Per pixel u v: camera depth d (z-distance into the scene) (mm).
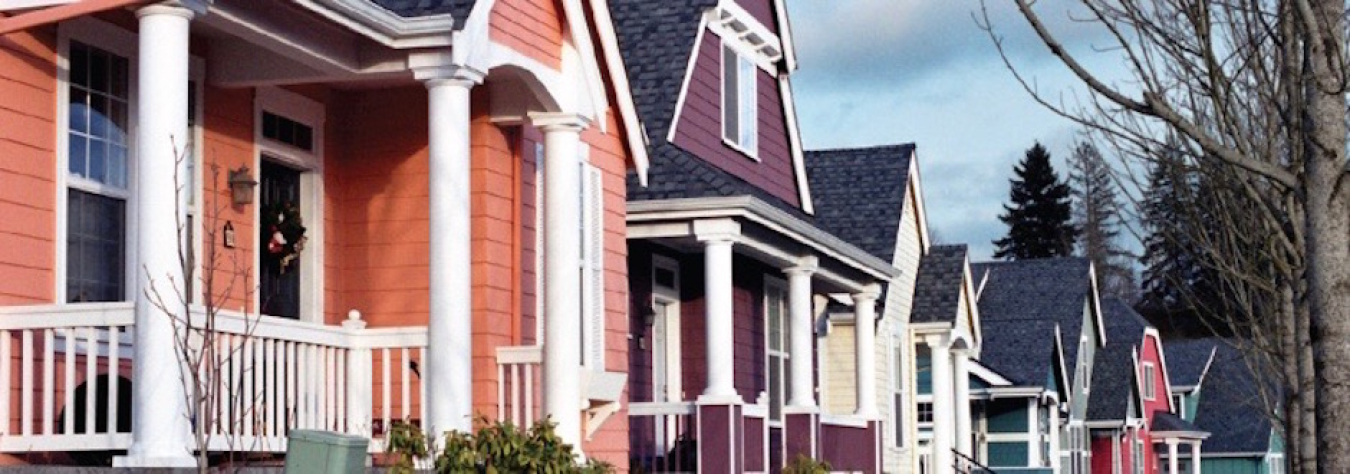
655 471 20000
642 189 19719
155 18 10570
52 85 11562
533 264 15516
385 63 13055
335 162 14828
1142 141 13453
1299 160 11117
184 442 10391
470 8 13016
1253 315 16516
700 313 22078
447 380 12758
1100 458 52469
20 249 11203
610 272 17438
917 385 38594
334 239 14766
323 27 12594
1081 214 99375
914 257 32812
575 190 14773
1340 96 7805
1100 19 9961
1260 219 13977
